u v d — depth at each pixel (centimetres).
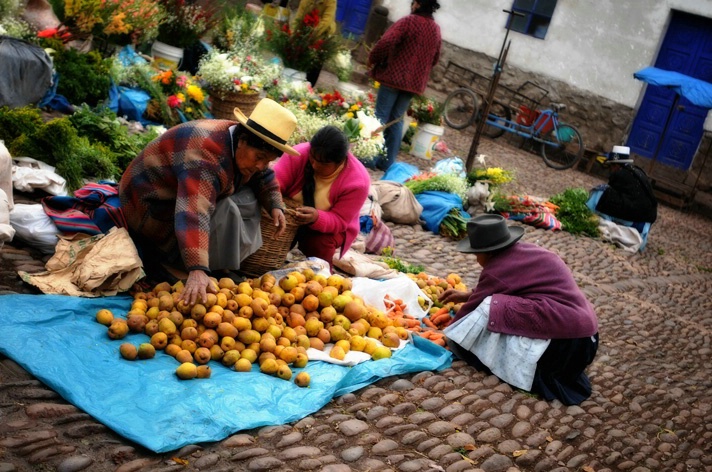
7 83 668
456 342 503
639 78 1516
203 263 412
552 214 1061
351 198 539
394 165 962
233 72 871
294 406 398
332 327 472
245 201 484
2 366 360
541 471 422
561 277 508
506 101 1748
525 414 473
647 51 1617
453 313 574
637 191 1070
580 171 1634
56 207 489
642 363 656
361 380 444
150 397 364
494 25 1750
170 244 469
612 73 1653
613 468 452
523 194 1138
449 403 457
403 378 471
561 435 465
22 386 349
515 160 1532
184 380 389
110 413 345
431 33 973
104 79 788
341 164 516
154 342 406
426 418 431
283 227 498
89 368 372
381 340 494
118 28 862
